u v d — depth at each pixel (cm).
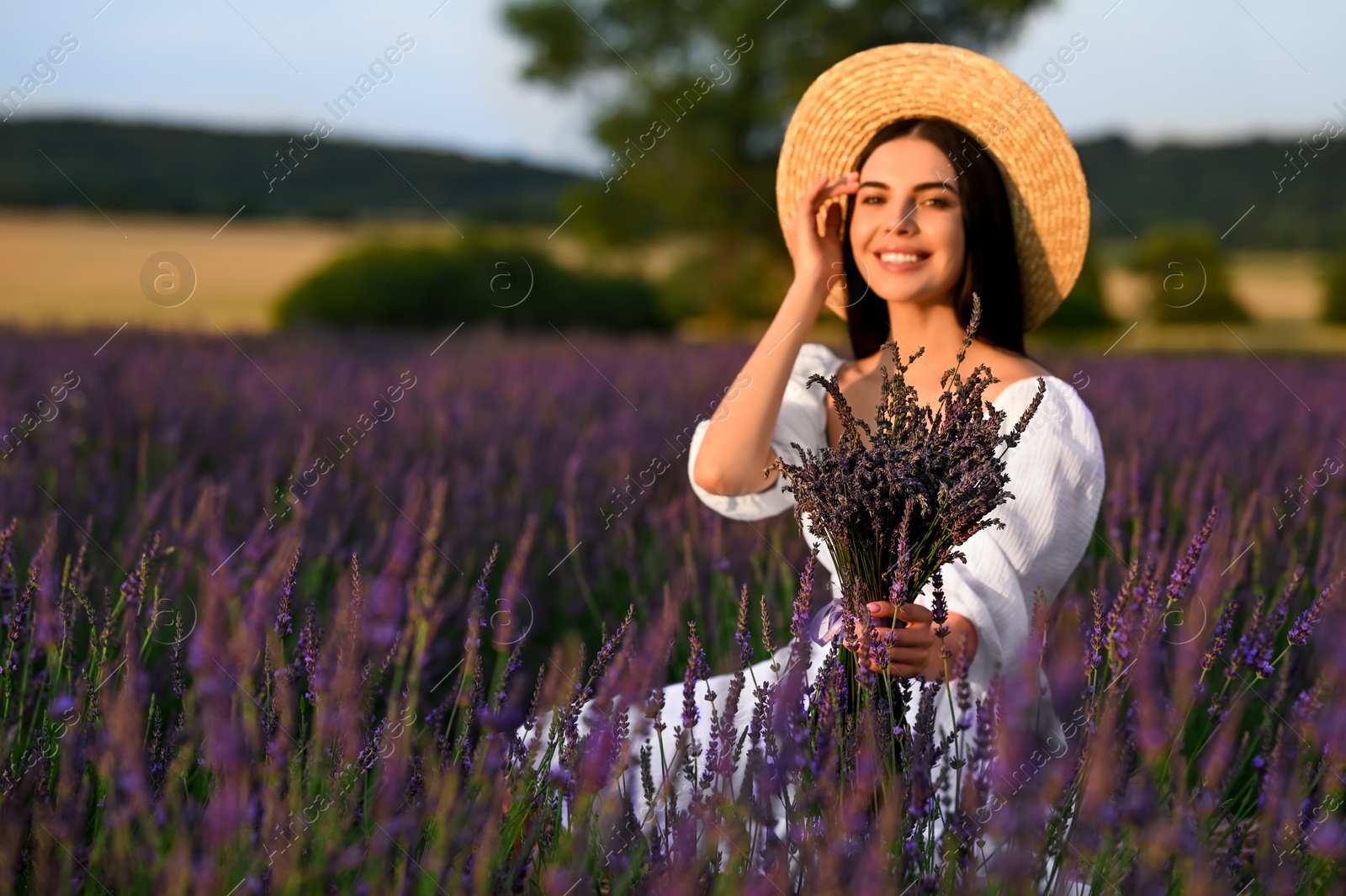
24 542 245
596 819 123
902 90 216
